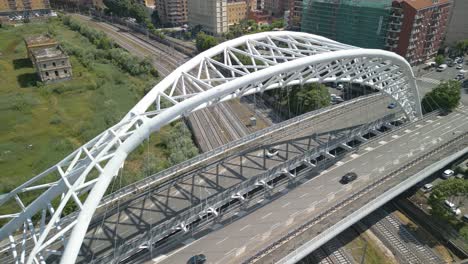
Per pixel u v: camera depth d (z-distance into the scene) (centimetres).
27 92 8125
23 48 10906
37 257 2791
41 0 15900
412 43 8950
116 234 3606
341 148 6188
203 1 14150
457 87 6981
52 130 6656
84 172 2733
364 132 6088
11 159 5656
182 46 12769
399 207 5016
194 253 3475
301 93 7319
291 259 3275
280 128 5903
